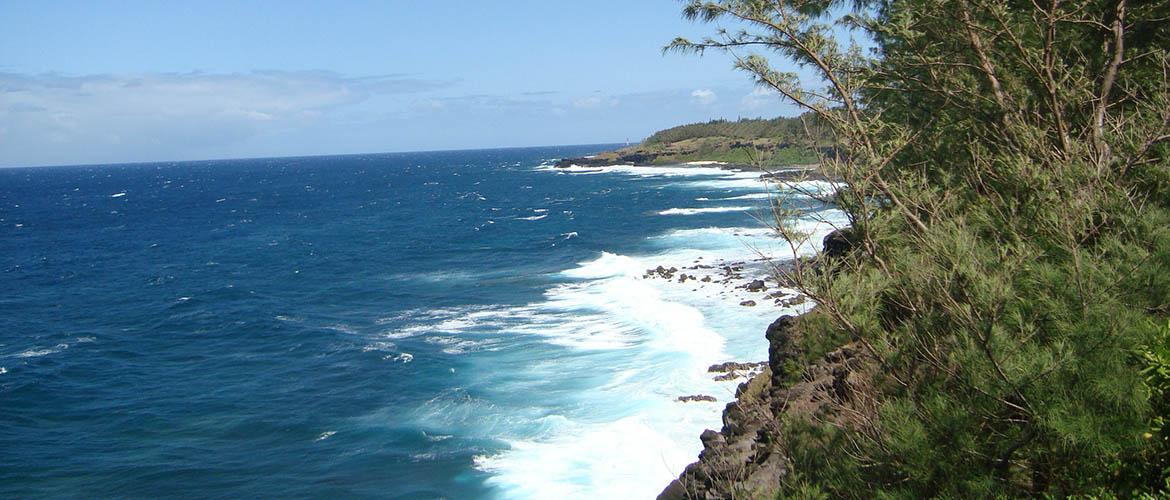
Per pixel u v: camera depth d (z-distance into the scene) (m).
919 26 8.92
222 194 157.25
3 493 20.73
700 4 7.86
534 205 98.06
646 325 30.27
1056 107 7.65
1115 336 5.20
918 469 5.50
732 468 8.98
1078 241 6.25
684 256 47.88
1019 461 5.66
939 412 5.54
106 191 181.00
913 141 8.20
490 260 53.47
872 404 6.32
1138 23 8.89
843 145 6.75
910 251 6.39
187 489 20.67
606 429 20.77
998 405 5.48
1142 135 7.07
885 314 6.71
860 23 9.37
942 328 5.95
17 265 63.38
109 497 20.48
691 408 21.31
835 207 6.61
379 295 43.56
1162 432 5.20
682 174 142.50
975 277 5.64
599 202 96.31
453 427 22.44
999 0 8.28
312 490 19.92
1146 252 5.79
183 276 54.91
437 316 36.66
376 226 83.06
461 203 109.50
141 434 24.53
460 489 18.92
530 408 23.02
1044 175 6.58
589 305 35.41
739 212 74.06
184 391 28.44
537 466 19.31
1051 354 5.18
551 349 28.56
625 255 50.66
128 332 38.22
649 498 17.08
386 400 25.36
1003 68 8.78
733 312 31.02
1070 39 9.19
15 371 31.47
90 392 28.84
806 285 6.16
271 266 57.59
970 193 7.51
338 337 34.09
